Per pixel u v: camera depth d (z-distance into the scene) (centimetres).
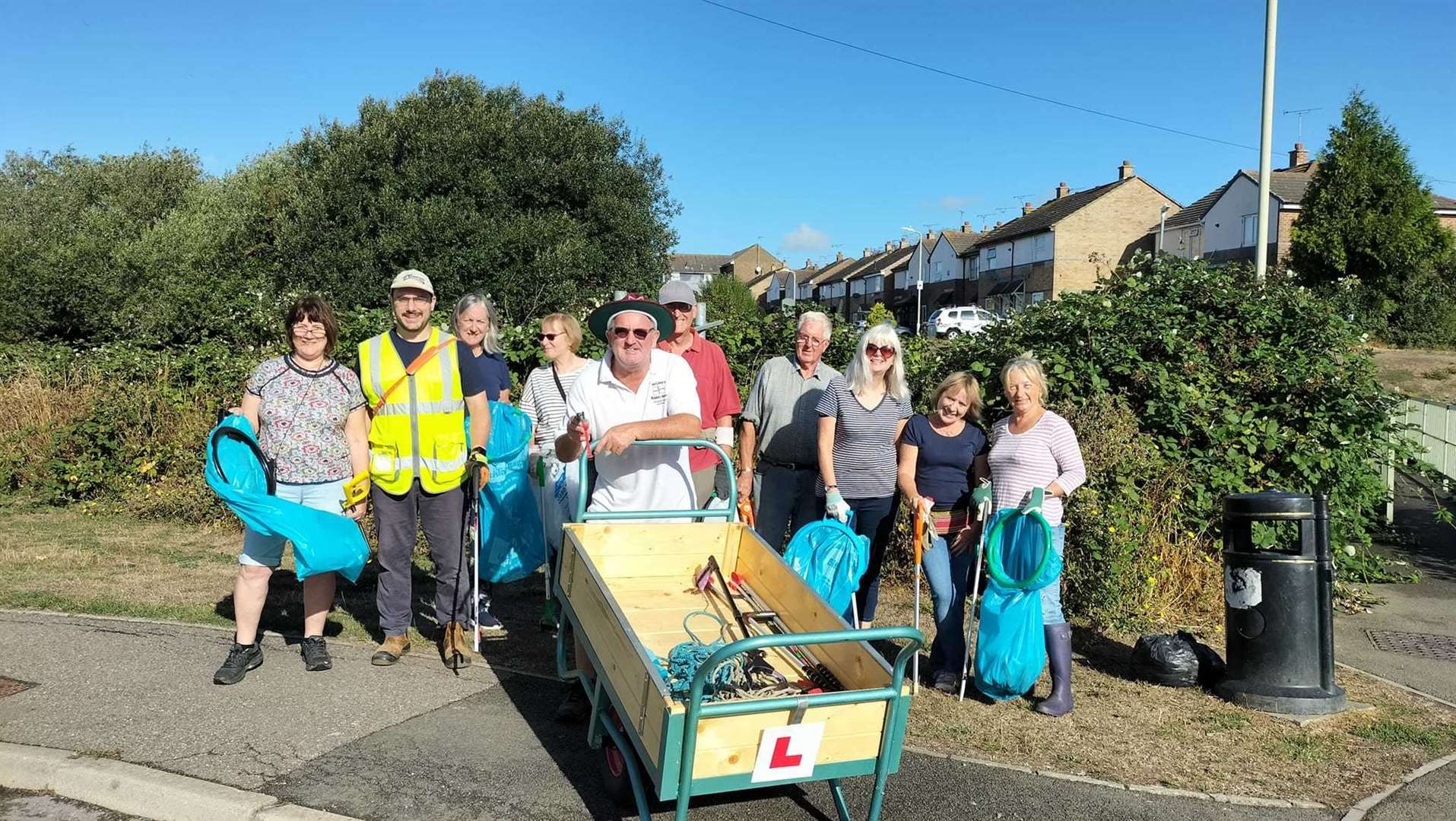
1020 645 517
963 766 461
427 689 528
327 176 2414
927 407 845
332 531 518
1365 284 3359
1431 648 669
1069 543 693
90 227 3144
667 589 467
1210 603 715
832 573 491
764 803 420
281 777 417
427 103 2481
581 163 2519
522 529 629
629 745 385
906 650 338
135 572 760
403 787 414
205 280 2502
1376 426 787
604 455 487
